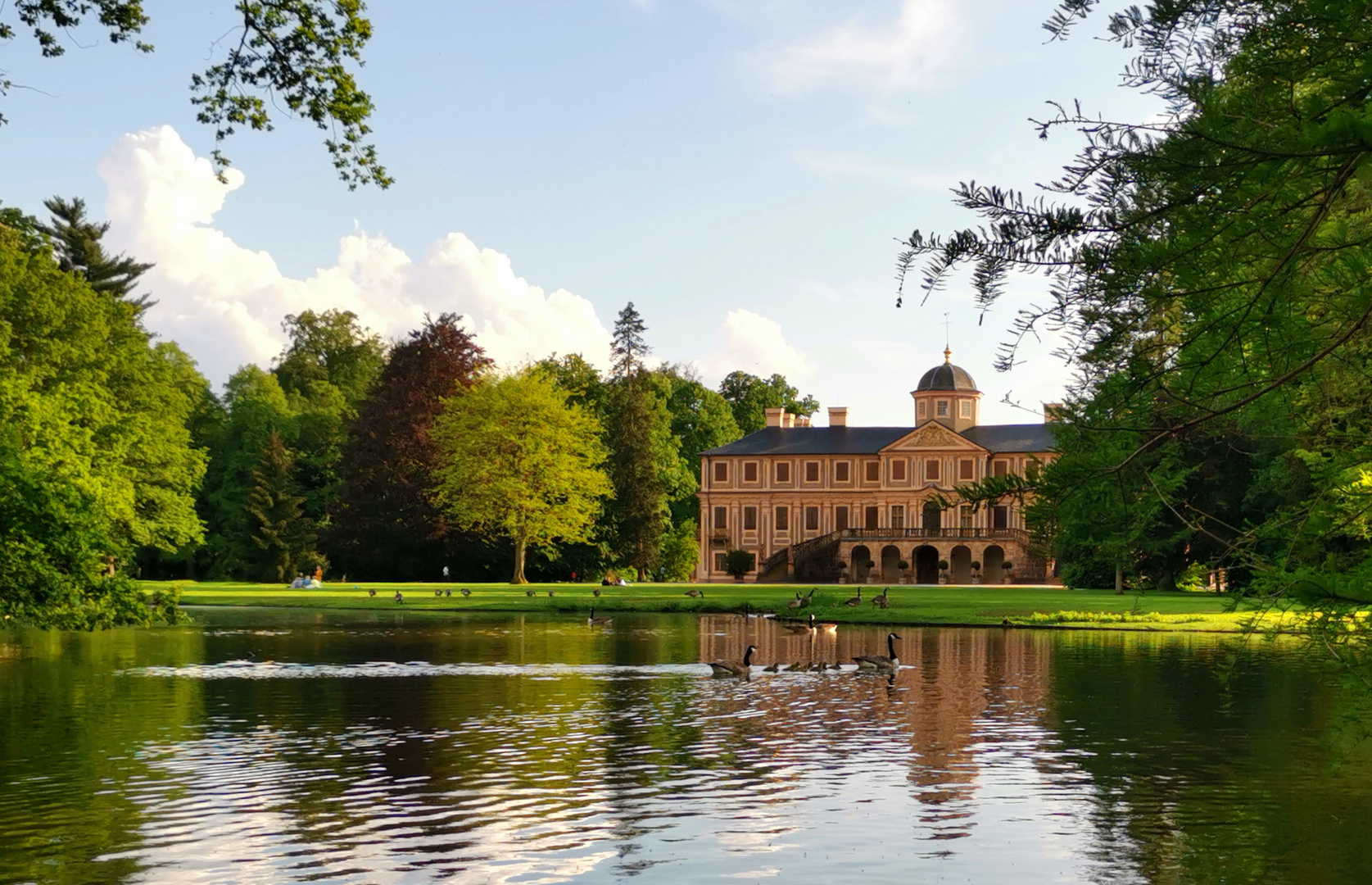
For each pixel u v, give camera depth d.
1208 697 21.58
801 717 19.33
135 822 12.35
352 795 13.56
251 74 14.22
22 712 19.56
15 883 10.41
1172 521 57.72
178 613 27.84
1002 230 6.23
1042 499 6.95
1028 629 39.94
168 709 20.02
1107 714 19.61
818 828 12.17
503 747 16.59
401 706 20.42
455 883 10.47
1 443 27.52
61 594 25.89
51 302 54.50
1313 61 5.89
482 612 49.94
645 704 20.84
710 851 11.41
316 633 37.50
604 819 12.52
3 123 14.16
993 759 15.67
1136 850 11.42
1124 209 6.16
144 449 59.88
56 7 13.65
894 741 17.06
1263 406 7.57
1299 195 6.25
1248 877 10.61
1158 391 7.00
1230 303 6.73
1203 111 5.88
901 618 42.44
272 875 10.63
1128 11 6.18
